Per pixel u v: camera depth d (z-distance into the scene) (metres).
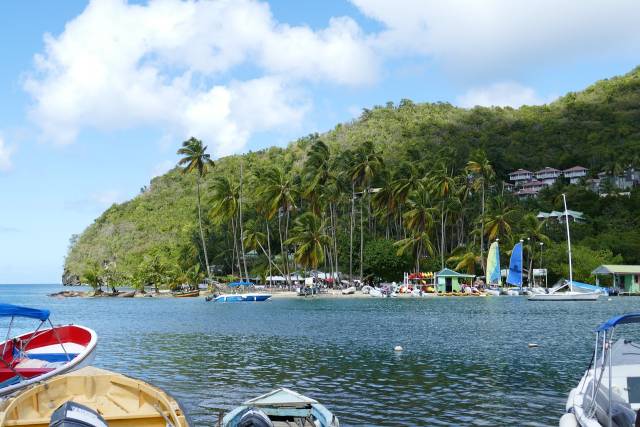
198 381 24.56
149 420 14.19
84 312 72.50
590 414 14.28
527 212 151.88
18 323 58.47
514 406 20.08
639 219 142.25
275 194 111.44
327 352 33.31
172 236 185.25
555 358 30.98
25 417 14.44
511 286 120.44
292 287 121.19
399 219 134.25
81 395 15.88
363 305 81.44
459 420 18.34
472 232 128.00
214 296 100.19
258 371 26.97
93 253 198.12
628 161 178.50
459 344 37.00
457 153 175.00
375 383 24.11
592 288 99.81
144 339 40.19
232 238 154.38
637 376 15.68
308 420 15.32
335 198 118.88
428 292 112.38
